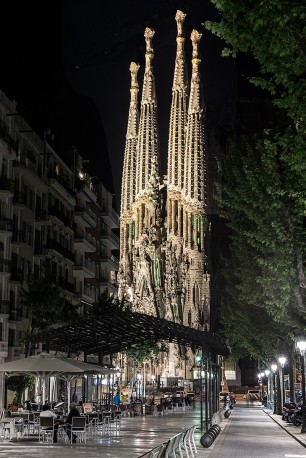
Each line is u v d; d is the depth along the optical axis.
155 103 185.88
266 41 16.00
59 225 77.44
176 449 21.80
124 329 42.62
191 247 170.50
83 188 89.00
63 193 76.75
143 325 41.12
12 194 58.62
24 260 64.06
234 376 159.12
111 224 111.56
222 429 45.34
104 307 75.81
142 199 182.50
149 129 184.75
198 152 173.00
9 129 59.72
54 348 47.66
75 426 32.56
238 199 36.28
